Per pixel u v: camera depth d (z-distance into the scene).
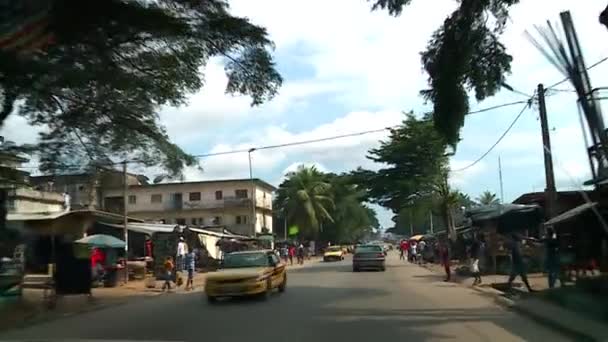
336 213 103.00
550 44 12.70
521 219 29.89
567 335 12.14
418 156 48.16
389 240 192.75
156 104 21.28
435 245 49.81
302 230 88.38
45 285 20.16
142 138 22.66
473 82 18.00
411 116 48.66
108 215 30.52
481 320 14.59
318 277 32.84
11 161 22.78
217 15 16.92
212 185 83.12
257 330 13.42
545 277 25.88
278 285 22.66
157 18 15.73
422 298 20.06
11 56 13.69
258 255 21.94
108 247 28.02
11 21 12.80
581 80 12.47
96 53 16.08
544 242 21.14
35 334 13.96
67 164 22.62
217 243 50.50
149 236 41.62
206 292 20.44
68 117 20.89
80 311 18.67
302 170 89.94
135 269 33.28
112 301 21.70
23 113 20.25
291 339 12.05
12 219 25.88
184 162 24.20
